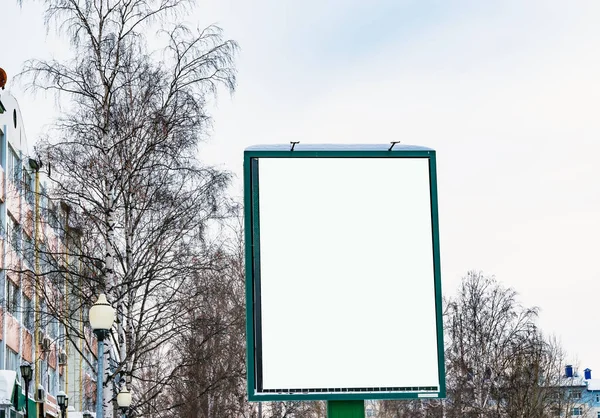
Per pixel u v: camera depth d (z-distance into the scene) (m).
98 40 29.34
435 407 65.25
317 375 18.06
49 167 29.17
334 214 18.34
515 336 64.06
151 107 29.30
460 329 64.69
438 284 18.41
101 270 29.09
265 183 18.30
